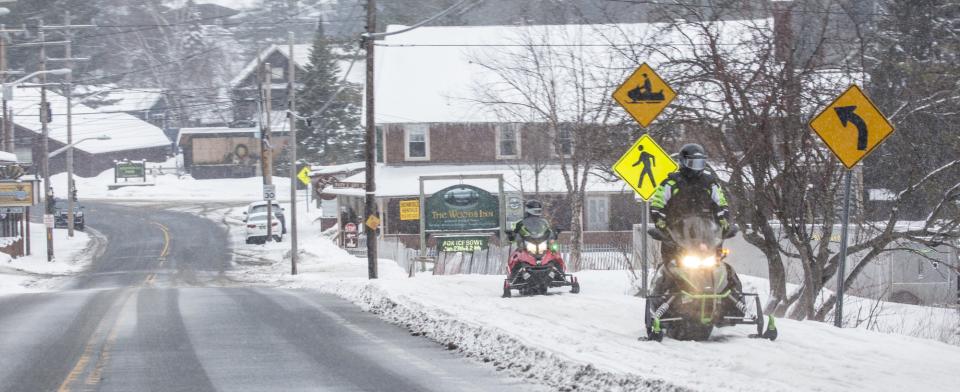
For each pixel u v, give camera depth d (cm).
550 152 11844
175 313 4875
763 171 4700
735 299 3148
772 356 2803
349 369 3070
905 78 5328
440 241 9306
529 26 11850
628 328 3488
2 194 14400
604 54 10800
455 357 3284
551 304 4278
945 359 2772
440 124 13412
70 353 3494
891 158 5503
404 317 4412
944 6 6034
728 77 4584
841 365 2664
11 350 3578
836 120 3775
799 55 4909
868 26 5988
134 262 14325
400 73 14200
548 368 2856
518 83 11938
